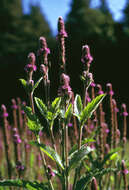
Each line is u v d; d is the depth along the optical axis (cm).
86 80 300
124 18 2317
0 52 3491
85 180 296
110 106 404
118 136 431
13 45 3512
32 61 293
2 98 2383
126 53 1948
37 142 285
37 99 299
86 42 2203
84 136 393
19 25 3675
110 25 2322
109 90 402
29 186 297
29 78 294
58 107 290
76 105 304
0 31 3622
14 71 2588
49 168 300
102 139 397
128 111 1495
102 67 1970
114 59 1964
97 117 404
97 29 2277
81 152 287
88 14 2617
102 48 2091
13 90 2433
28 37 3612
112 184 477
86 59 299
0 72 2603
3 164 564
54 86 1220
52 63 1145
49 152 283
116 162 383
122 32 2228
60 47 304
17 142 413
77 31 2575
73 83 1745
